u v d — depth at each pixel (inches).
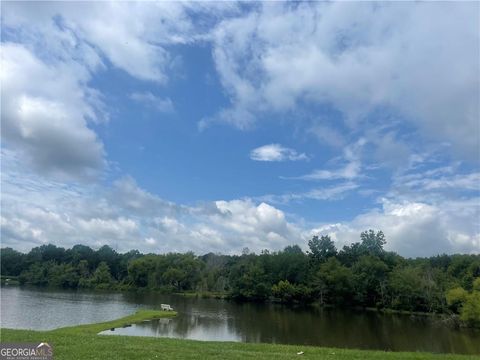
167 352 899.4
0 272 7347.4
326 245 5659.5
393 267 5059.1
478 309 2960.1
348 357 1027.9
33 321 2429.9
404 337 2407.7
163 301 4598.9
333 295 4854.8
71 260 7445.9
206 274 6363.2
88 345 927.0
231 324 2765.7
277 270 5442.9
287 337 2222.0
